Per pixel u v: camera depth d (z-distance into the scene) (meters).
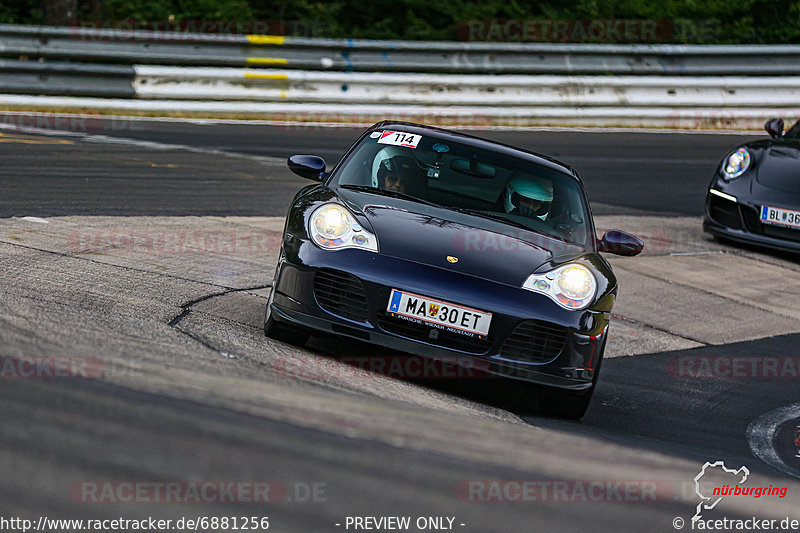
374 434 11.36
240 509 8.21
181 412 10.66
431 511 8.94
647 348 23.84
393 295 16.16
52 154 36.72
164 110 49.25
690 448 16.19
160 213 29.42
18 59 49.59
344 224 17.19
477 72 56.78
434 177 20.02
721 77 61.00
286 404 12.02
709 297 29.20
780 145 36.44
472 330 16.09
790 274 33.16
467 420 13.93
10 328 13.65
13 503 7.73
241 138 45.25
